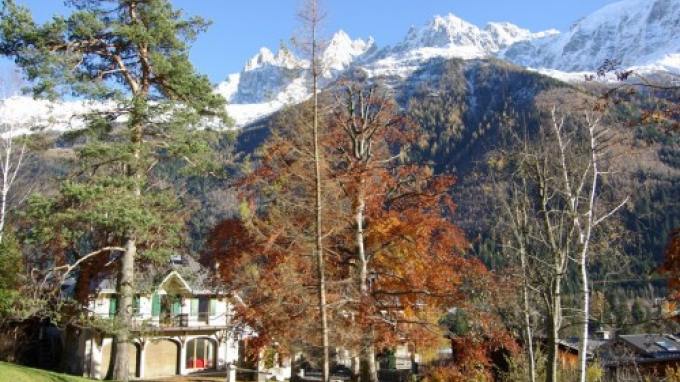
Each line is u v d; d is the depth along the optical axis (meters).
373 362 19.39
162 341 38.78
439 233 22.17
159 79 25.86
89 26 23.64
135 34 23.98
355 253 20.92
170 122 24.00
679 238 13.59
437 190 22.38
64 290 34.88
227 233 21.98
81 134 23.80
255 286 17.23
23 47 22.81
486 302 20.94
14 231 25.62
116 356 23.64
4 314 24.36
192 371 40.00
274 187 16.36
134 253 24.34
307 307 15.95
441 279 21.30
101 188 21.70
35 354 40.00
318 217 14.62
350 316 18.64
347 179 18.75
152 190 24.83
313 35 14.39
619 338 32.84
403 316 21.66
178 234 25.19
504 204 18.69
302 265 17.66
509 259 20.06
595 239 17.95
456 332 23.06
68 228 22.06
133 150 23.19
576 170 17.17
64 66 22.70
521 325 21.48
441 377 23.23
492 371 26.56
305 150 14.84
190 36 26.41
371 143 22.19
